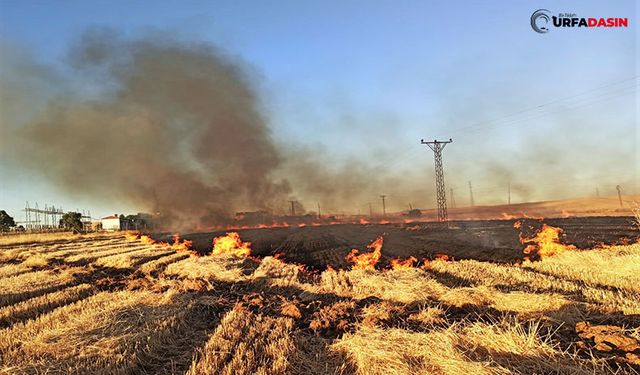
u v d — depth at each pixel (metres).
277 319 9.19
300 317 9.83
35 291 13.11
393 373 5.77
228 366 6.38
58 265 21.77
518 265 17.03
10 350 7.27
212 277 16.16
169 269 18.53
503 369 5.47
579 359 5.97
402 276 13.81
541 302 9.30
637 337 6.72
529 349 6.27
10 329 8.66
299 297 12.34
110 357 6.71
